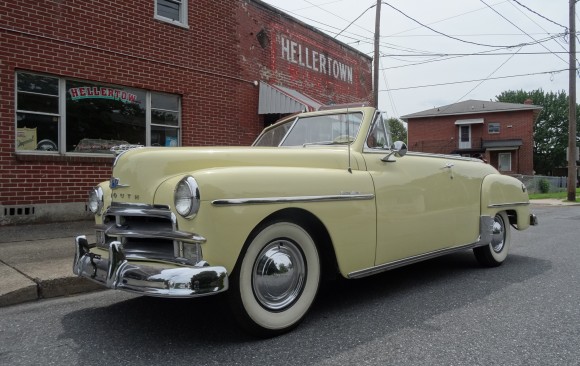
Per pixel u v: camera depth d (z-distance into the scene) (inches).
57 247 237.0
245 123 429.1
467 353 123.0
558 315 154.9
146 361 117.4
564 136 2119.8
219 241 118.2
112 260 122.5
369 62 664.4
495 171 241.6
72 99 312.7
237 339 132.1
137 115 349.1
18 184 284.0
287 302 137.2
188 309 161.5
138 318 152.1
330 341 130.7
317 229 147.3
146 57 348.2
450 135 1541.6
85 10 313.0
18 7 281.7
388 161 172.2
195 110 384.2
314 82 534.6
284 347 126.3
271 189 129.7
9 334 138.3
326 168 153.8
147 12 348.8
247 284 126.1
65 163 305.4
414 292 183.5
